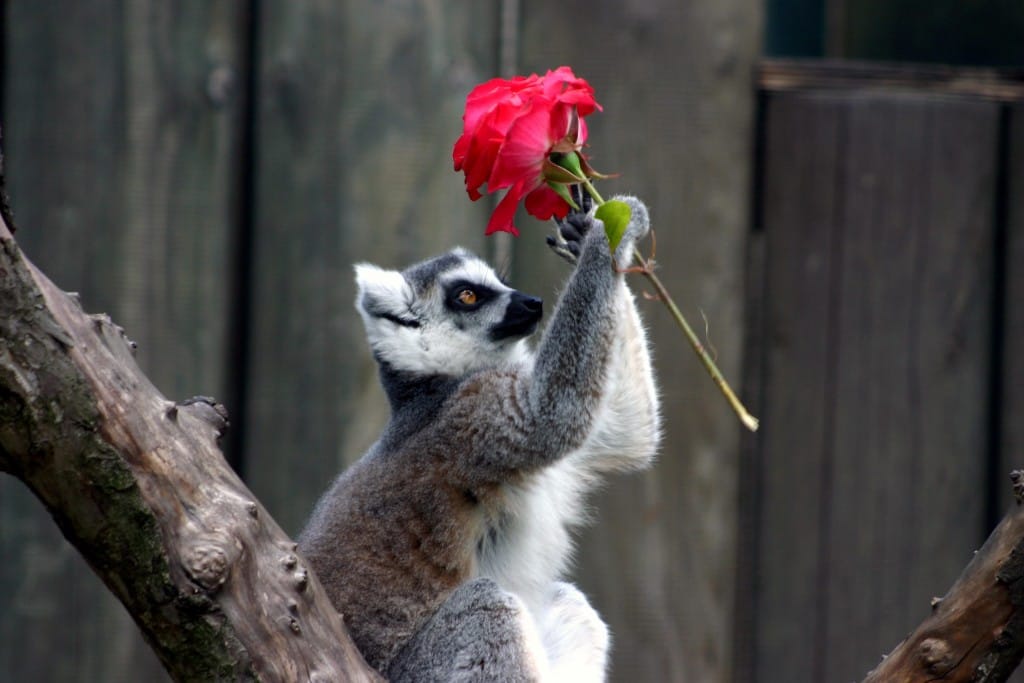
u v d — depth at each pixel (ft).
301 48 35.78
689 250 36.45
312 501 35.94
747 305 36.99
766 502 37.11
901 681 21.13
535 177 22.99
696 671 36.40
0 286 18.44
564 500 31.07
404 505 28.43
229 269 35.96
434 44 36.04
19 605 34.86
